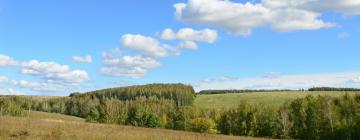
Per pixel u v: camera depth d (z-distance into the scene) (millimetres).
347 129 84438
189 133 46031
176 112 134625
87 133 32031
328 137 90188
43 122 39281
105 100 189625
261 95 187125
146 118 126375
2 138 26062
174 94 188125
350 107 97500
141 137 33281
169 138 35062
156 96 190125
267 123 102688
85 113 188750
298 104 98812
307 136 93812
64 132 31391
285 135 95500
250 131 104625
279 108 110938
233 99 186250
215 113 131625
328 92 182500
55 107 199500
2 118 39250
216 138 41750
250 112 107938
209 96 197750
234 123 110188
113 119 135625
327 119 91688
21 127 31766
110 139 30078
